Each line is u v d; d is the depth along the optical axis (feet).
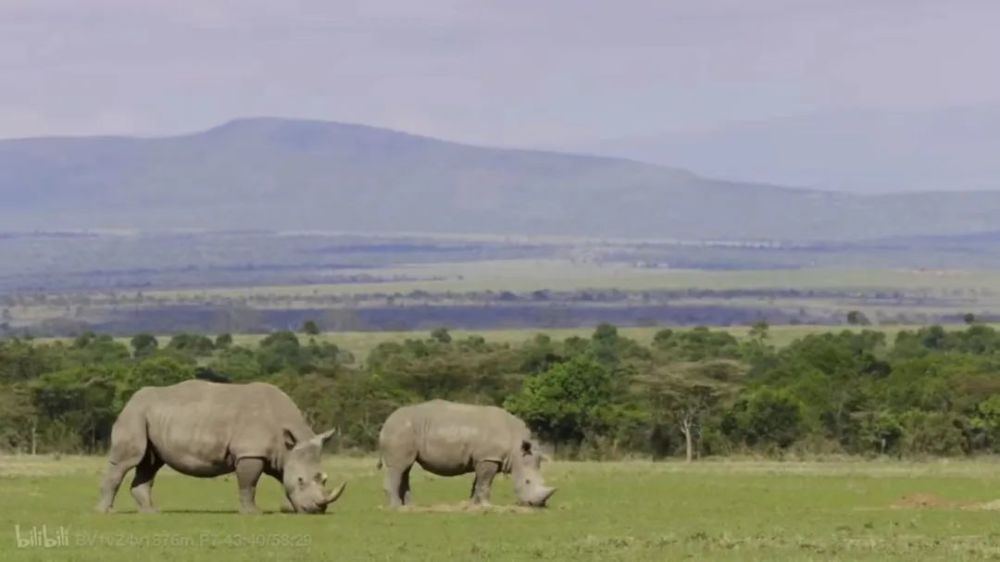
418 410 285.84
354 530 233.76
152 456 262.67
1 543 212.02
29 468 396.57
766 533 232.94
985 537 227.81
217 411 259.80
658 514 268.82
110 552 204.44
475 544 216.74
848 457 529.86
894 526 245.86
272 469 261.85
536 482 281.95
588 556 204.95
